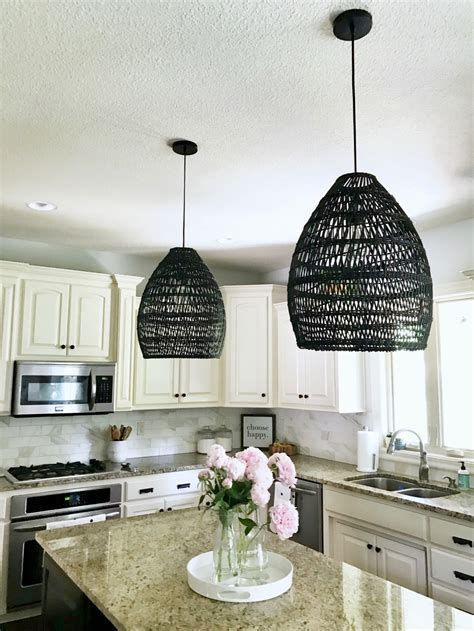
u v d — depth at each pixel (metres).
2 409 3.38
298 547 2.11
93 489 3.45
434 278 3.47
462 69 1.68
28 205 3.06
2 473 3.50
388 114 1.98
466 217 3.26
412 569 2.77
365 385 3.88
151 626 1.39
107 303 3.91
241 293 4.46
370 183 1.32
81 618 1.76
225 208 3.12
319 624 1.41
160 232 3.65
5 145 2.26
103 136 2.17
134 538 2.15
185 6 1.39
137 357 4.03
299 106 1.92
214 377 4.40
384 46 1.55
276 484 3.75
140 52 1.59
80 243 3.97
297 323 1.35
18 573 3.12
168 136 2.17
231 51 1.58
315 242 1.30
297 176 2.61
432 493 3.18
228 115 1.99
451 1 1.36
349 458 4.00
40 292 3.61
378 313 1.22
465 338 3.30
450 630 1.38
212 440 4.49
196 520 2.43
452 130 2.11
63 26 1.47
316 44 1.55
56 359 3.63
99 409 3.74
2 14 1.42
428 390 3.46
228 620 1.43
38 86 1.79
